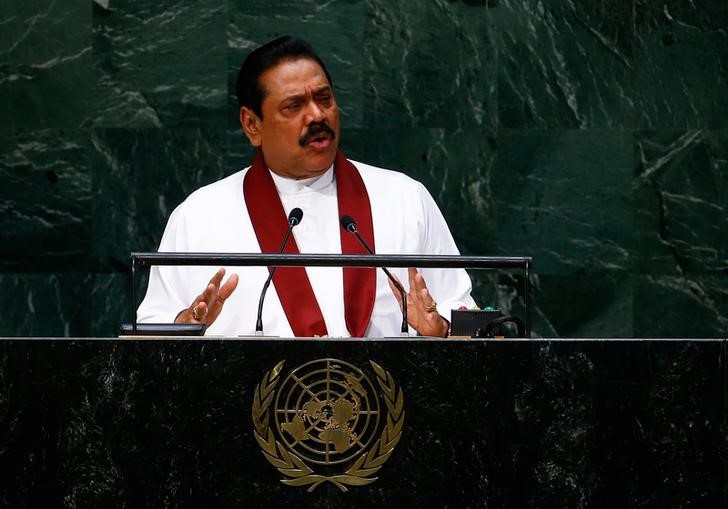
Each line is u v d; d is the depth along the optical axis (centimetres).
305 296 1469
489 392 973
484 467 968
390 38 2258
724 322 2261
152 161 2247
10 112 2245
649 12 2284
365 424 966
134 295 1084
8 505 959
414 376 971
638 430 976
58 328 2238
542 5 2273
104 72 2247
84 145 2247
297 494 959
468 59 2266
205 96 2253
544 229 2270
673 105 2284
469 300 1548
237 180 1593
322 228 1538
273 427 962
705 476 977
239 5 2247
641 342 980
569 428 973
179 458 959
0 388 963
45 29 2248
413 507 963
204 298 1278
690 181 2278
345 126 2250
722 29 2283
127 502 957
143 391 963
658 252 2272
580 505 970
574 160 2272
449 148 2259
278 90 1491
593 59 2278
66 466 959
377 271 1486
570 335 2264
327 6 2252
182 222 1567
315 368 968
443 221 1619
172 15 2252
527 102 2272
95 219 2244
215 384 964
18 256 2241
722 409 980
